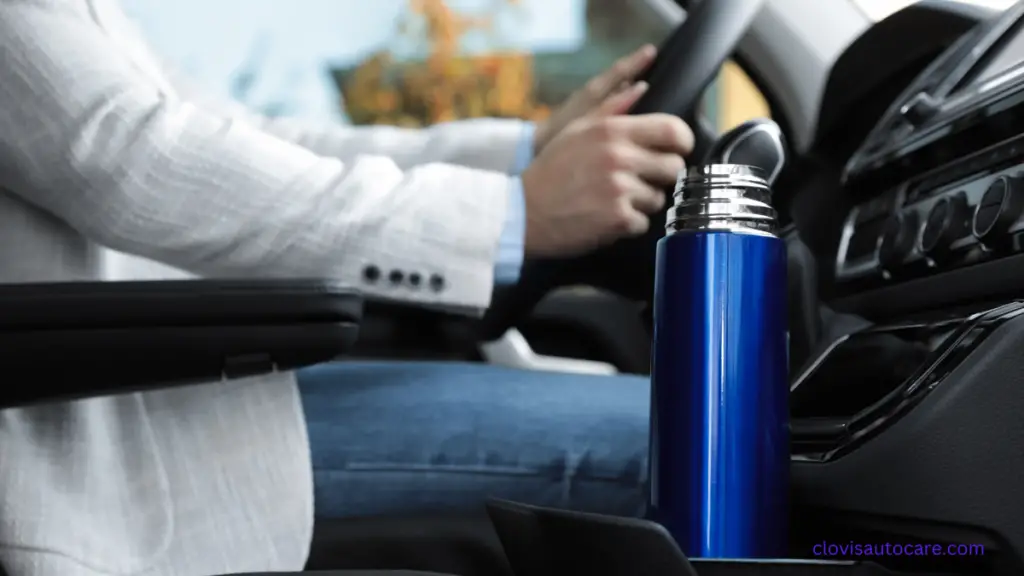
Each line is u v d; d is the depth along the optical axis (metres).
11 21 0.62
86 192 0.62
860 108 0.85
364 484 0.72
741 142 0.61
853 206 0.80
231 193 0.64
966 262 0.60
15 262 0.66
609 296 1.59
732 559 0.51
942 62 0.75
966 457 0.49
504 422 0.74
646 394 0.80
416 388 0.77
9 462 0.62
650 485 0.55
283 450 0.68
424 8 3.37
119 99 0.63
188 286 0.54
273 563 0.67
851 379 0.61
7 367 0.53
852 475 0.54
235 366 0.55
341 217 0.65
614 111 0.79
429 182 0.69
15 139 0.61
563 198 0.70
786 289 0.55
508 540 0.56
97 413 0.66
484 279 0.68
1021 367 0.48
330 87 3.43
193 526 0.66
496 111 3.33
